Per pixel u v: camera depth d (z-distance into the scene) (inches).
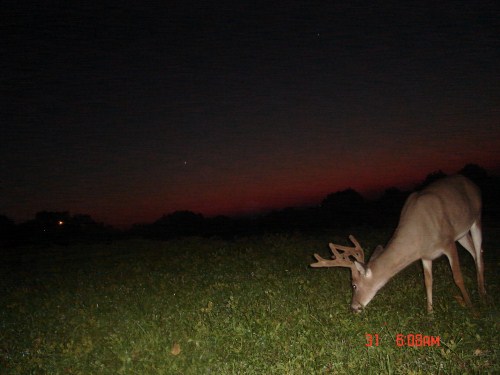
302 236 260.4
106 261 237.6
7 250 301.4
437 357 92.7
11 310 154.3
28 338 124.9
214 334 112.0
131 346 111.3
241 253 216.8
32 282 199.2
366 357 95.9
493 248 203.2
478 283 135.1
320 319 118.3
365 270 121.3
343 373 90.5
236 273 177.9
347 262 124.5
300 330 111.6
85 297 159.8
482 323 108.5
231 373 94.7
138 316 131.6
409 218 123.6
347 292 141.8
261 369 95.2
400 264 122.2
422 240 121.4
